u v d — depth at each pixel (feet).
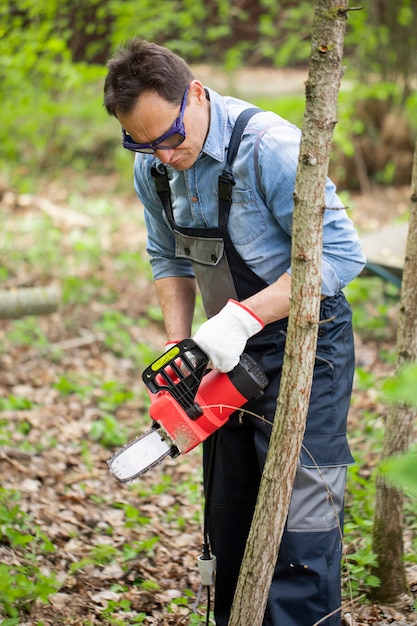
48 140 42.73
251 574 8.45
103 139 44.39
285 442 8.11
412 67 40.37
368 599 11.59
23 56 34.17
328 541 9.23
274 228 9.04
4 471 15.56
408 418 11.12
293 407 8.03
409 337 10.96
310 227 7.70
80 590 11.88
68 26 41.75
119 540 13.69
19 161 42.52
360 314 24.39
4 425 17.74
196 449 17.57
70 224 33.55
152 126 8.36
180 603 11.59
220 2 43.93
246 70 56.90
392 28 40.04
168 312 10.51
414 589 11.85
